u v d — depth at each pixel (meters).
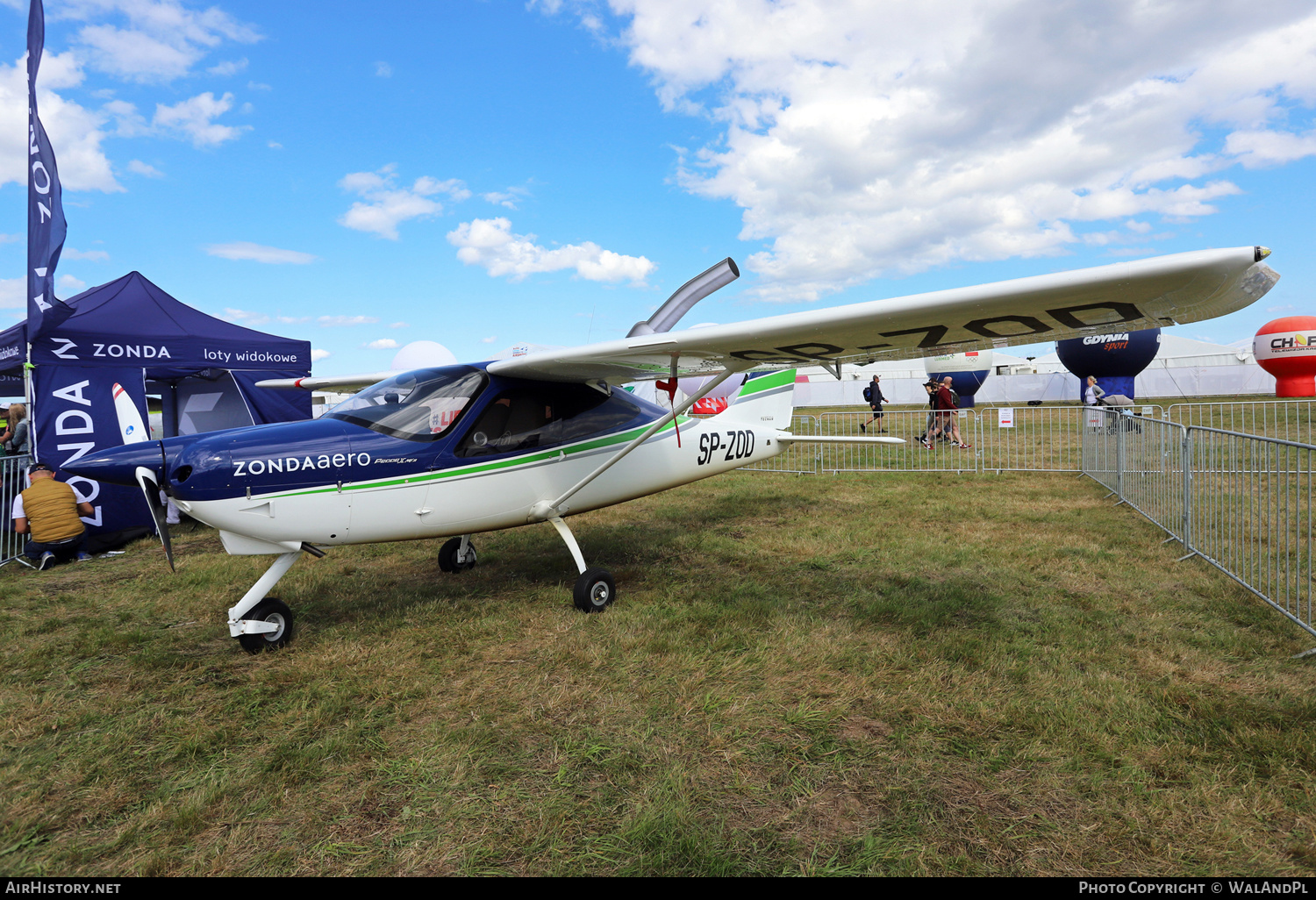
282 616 3.34
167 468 2.89
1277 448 3.37
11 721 2.60
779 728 2.44
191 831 1.92
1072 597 3.86
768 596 3.98
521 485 3.83
